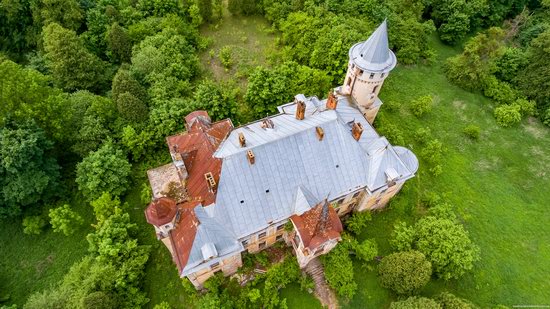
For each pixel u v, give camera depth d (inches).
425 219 2119.8
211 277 1866.4
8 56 2893.7
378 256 2075.5
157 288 1929.1
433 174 2501.2
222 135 1964.8
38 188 1985.7
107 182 2076.8
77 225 2076.8
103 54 2918.3
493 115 2989.7
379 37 1945.1
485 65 3058.6
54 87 2492.6
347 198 2004.2
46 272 2021.4
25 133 1943.9
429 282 2037.4
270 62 2997.0
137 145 2252.7
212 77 2906.0
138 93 2352.4
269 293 1860.2
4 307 1800.0
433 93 3048.7
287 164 1786.4
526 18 3614.7
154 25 2962.6
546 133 2933.1
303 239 1724.9
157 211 1603.1
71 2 2763.3
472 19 3666.3
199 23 3191.4
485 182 2561.5
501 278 2138.3
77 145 2217.0
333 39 2778.1
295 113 2082.9
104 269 1777.8
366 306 1923.0
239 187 1726.1
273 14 3228.3
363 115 2206.0
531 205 2490.2
